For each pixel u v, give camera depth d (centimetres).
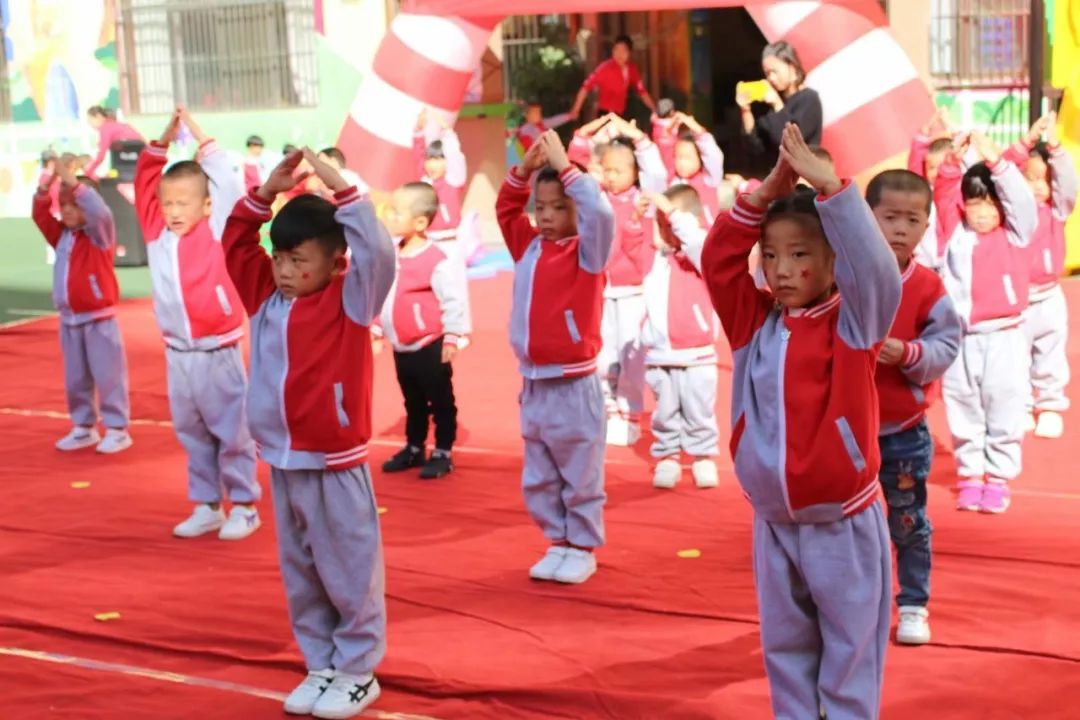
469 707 458
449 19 1300
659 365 696
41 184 809
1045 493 669
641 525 645
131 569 611
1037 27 1198
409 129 1316
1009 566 567
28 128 2028
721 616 526
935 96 1409
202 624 538
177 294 634
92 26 1948
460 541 634
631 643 503
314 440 445
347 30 1633
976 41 1388
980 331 631
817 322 368
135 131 1689
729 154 1916
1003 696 447
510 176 574
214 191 633
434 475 739
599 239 546
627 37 1627
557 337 557
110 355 820
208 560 621
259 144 1511
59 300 819
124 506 713
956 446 651
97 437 848
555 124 1673
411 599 559
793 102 880
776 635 386
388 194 1321
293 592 465
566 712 450
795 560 377
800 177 366
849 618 372
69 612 556
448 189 1079
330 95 1653
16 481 768
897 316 482
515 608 544
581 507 573
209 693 477
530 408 571
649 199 695
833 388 363
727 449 777
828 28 1160
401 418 881
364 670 461
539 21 1861
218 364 641
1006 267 627
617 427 799
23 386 1025
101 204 804
